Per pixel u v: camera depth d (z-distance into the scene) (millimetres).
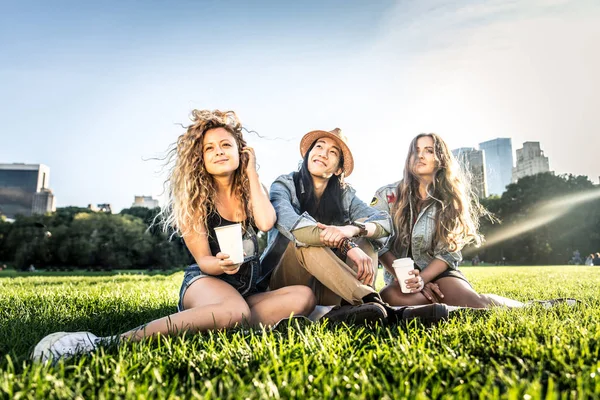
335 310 2455
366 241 3141
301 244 2678
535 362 1511
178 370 1501
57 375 1417
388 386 1261
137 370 1466
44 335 2262
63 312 3191
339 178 3406
